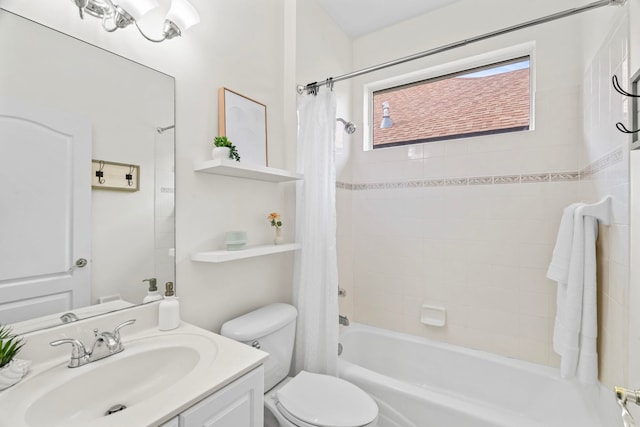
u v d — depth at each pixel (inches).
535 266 75.2
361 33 100.7
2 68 33.9
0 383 31.0
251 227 66.8
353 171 102.3
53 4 37.8
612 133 51.6
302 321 70.4
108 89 42.9
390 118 101.0
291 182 77.9
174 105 51.3
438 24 88.9
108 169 42.9
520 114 81.8
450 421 55.1
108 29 42.8
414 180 91.5
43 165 36.9
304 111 73.0
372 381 63.7
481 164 81.7
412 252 91.7
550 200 73.7
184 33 53.6
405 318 92.6
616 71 49.1
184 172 53.1
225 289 60.6
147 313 47.4
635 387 38.4
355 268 101.7
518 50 80.1
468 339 83.2
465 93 89.6
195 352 41.1
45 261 37.1
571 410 62.2
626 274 46.0
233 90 62.4
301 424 47.9
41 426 30.4
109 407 36.7
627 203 45.7
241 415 37.1
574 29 71.8
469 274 83.2
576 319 57.6
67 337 38.8
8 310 34.4
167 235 50.1
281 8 76.9
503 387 74.1
